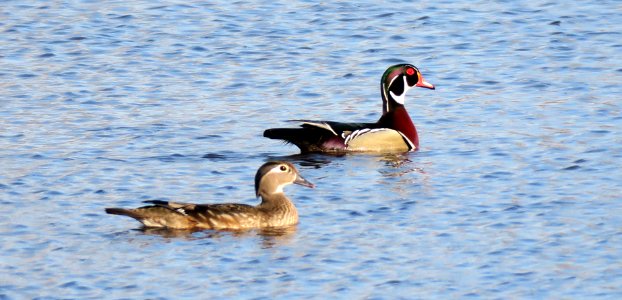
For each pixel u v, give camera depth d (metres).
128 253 19.67
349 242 20.19
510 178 23.84
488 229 20.81
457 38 35.72
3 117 28.78
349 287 18.38
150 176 24.11
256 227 20.83
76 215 21.55
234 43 35.44
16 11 38.56
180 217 20.70
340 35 36.19
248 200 22.59
